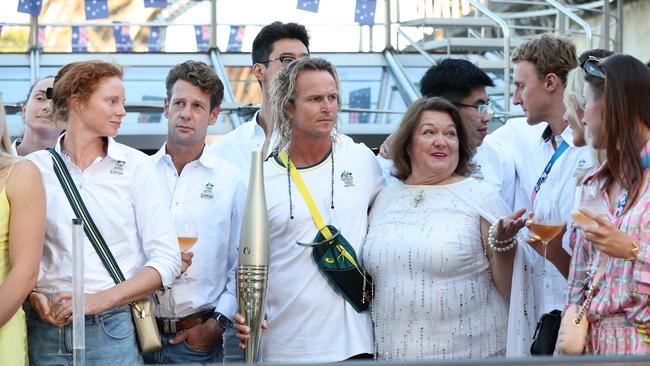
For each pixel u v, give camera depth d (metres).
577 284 5.98
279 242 6.73
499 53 15.91
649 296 5.54
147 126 12.77
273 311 6.73
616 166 5.71
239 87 14.48
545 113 7.44
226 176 7.33
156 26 14.90
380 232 6.68
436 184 6.78
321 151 6.85
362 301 6.66
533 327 6.53
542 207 6.04
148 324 6.43
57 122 6.46
